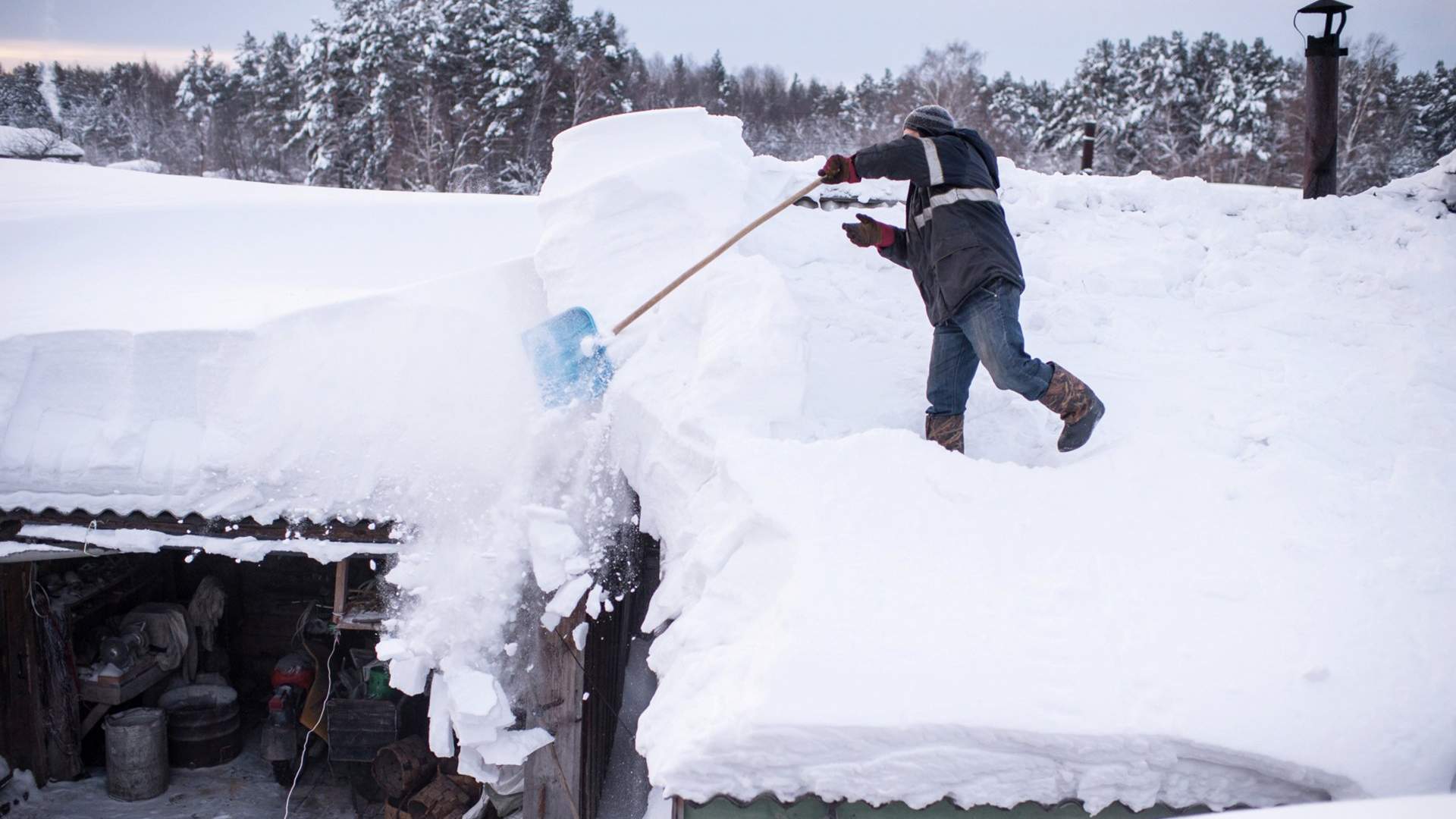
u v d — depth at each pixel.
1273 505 3.35
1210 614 3.03
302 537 4.61
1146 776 2.83
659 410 4.09
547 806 4.52
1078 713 2.82
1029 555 3.18
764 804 3.06
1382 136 39.47
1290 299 5.09
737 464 3.44
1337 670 2.89
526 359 4.79
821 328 4.84
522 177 34.44
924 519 3.27
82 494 4.70
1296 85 41.12
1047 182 6.33
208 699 7.49
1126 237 5.86
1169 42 43.69
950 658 2.91
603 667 5.08
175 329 4.82
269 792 7.25
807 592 3.03
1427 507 3.37
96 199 8.03
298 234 7.43
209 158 52.78
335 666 7.46
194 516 4.66
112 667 7.14
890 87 57.06
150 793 7.07
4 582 6.85
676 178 4.89
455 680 4.23
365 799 6.87
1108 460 3.51
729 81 68.50
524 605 4.38
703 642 3.17
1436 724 2.78
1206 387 4.33
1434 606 3.05
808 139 60.06
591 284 4.72
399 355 4.80
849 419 4.18
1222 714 2.80
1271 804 2.82
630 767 5.51
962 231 3.70
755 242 5.22
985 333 3.64
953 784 2.86
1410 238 5.73
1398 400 4.09
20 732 7.04
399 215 8.00
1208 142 41.22
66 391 4.85
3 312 5.23
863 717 2.80
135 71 61.41
